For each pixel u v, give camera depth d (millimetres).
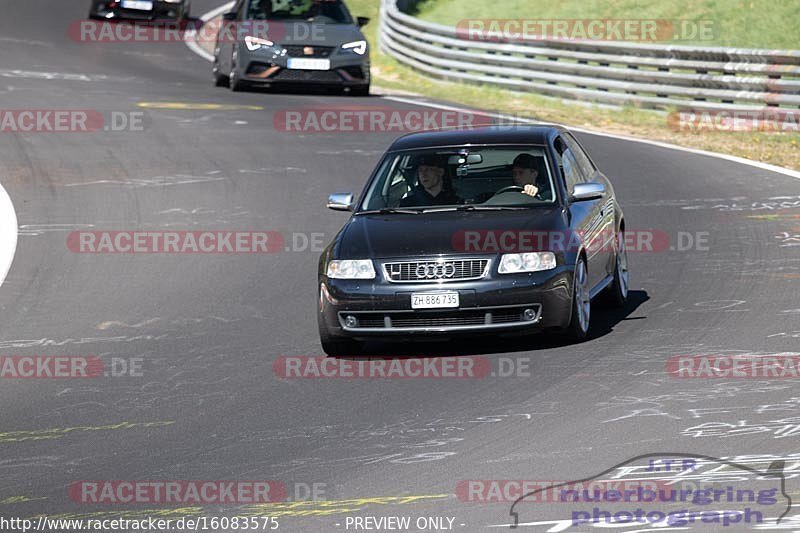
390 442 26125
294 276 45000
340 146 69688
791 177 60094
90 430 28438
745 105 78250
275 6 88625
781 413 26578
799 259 43156
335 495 23000
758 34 110750
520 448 25188
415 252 33156
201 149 69000
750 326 34562
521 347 34031
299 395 30438
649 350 32688
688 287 40219
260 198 58125
